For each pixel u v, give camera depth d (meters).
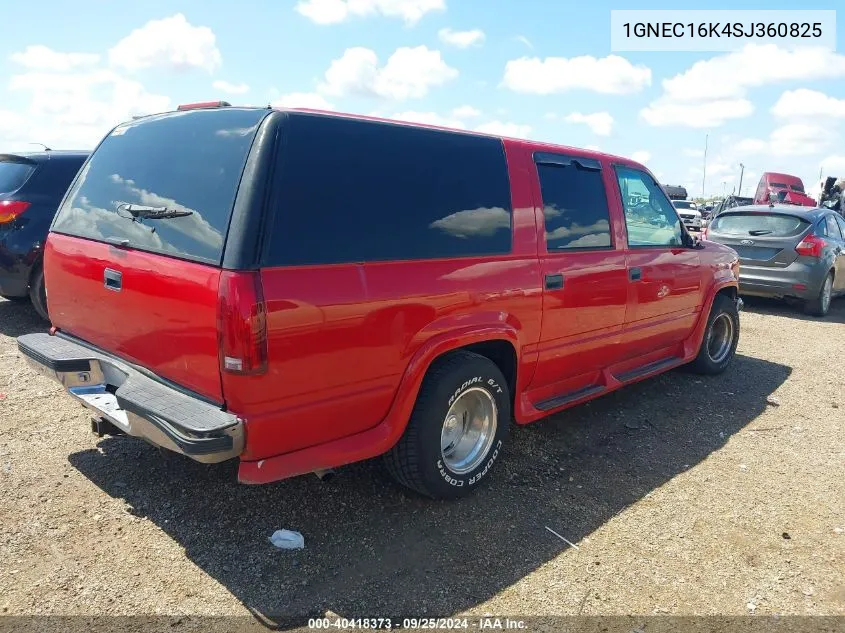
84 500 3.44
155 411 2.68
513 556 3.20
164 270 2.84
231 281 2.55
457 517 3.52
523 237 3.86
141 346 3.08
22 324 6.89
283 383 2.70
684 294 5.51
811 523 3.68
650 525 3.57
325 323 2.79
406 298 3.12
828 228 10.52
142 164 3.31
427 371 3.42
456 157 3.55
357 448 3.09
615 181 4.76
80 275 3.46
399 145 3.27
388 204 3.13
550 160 4.20
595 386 4.84
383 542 3.24
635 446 4.64
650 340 5.23
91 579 2.83
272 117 2.81
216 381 2.68
